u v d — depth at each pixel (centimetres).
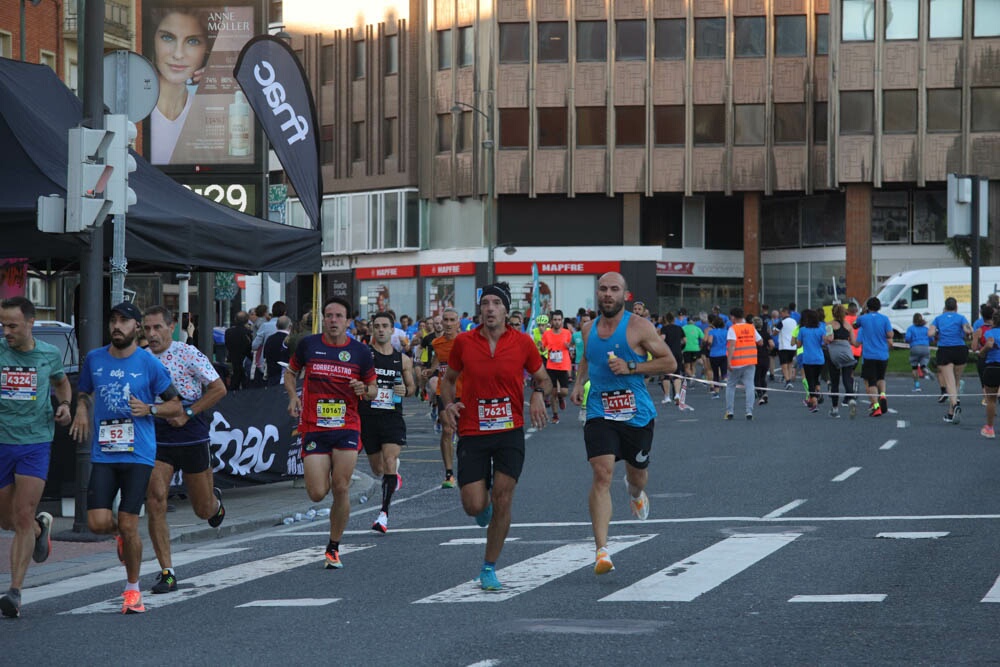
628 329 953
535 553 1053
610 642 693
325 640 725
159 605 877
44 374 893
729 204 6084
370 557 1078
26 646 741
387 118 6328
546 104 5909
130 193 1245
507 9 5925
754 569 937
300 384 1744
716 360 3494
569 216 5962
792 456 1825
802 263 5991
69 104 1504
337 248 6538
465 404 895
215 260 1410
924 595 816
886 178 5659
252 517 1354
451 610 806
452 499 1543
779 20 5775
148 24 2241
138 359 884
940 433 2134
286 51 1808
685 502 1377
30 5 3912
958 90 5631
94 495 866
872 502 1326
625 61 5850
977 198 2606
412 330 4416
